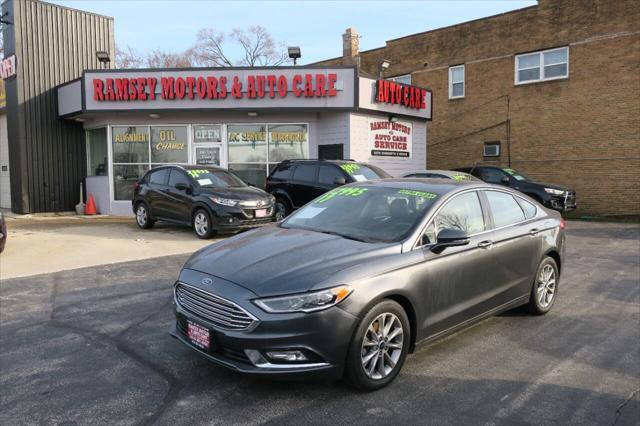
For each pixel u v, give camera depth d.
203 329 3.86
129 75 15.26
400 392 3.92
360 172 12.48
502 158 21.50
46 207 17.14
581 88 19.27
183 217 11.53
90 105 15.50
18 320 5.58
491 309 5.10
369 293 3.81
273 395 3.84
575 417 3.58
